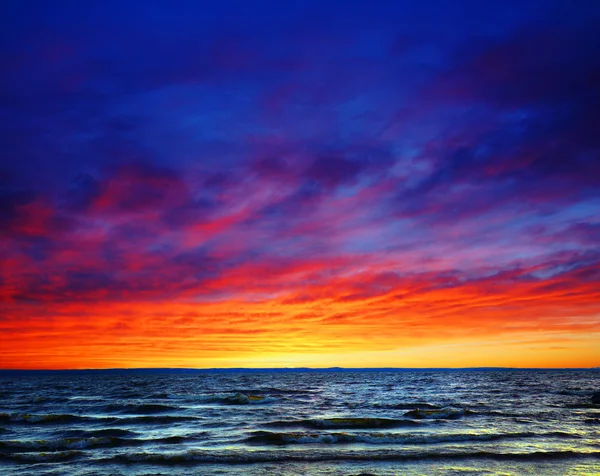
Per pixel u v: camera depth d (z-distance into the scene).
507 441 21.38
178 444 21.48
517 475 15.05
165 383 112.94
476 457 17.69
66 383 117.19
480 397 54.31
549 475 15.02
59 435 25.39
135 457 17.91
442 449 19.41
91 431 26.38
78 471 15.95
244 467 16.48
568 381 115.75
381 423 28.22
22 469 16.31
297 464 16.89
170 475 15.34
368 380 131.75
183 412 37.56
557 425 27.38
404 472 15.55
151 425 29.27
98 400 51.97
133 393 66.56
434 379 138.38
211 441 22.20
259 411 37.91
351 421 28.19
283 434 22.39
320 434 22.25
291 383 108.94
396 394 61.78
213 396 56.03
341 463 17.00
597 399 46.34
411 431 25.06
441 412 33.25
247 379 149.62
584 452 18.33
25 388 87.31
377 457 17.89
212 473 15.62
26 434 25.89
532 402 45.97
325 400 50.53
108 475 15.35
